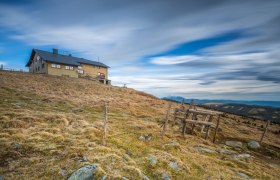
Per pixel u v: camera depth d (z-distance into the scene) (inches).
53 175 366.9
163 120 1048.8
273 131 1734.7
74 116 829.8
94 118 861.8
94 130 650.8
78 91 1643.7
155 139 677.3
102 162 424.2
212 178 456.8
